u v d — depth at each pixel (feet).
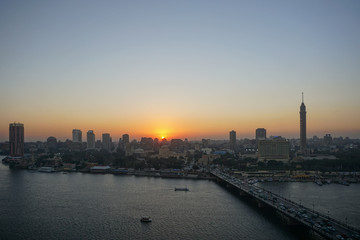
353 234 609.83
